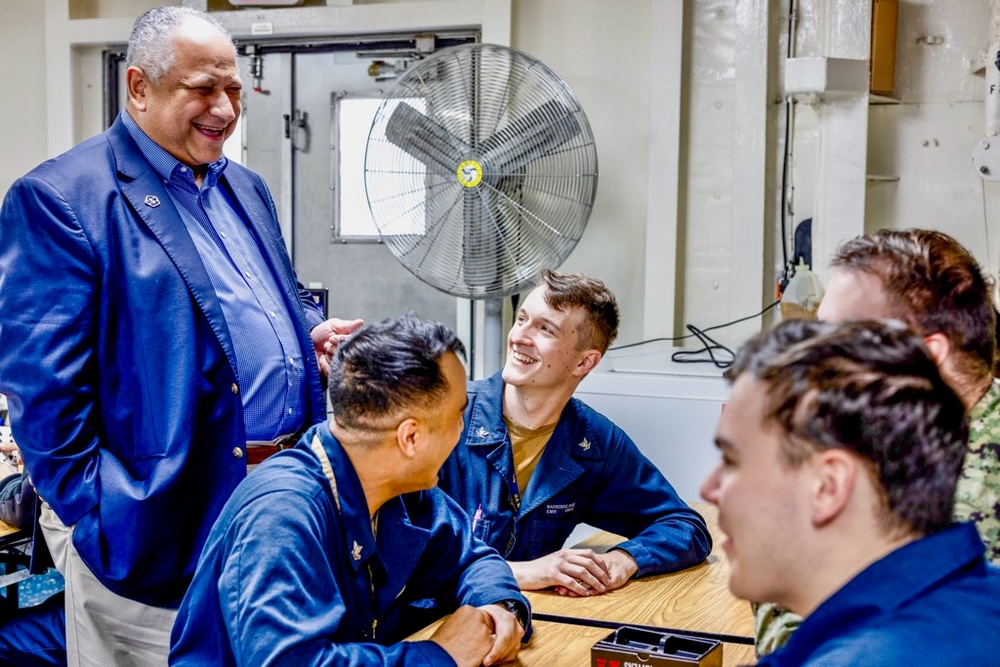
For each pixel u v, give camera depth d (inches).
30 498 89.9
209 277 82.4
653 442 116.1
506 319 161.9
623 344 158.1
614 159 157.5
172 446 78.7
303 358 90.7
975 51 142.4
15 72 180.5
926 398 31.0
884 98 143.8
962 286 49.1
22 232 78.0
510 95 147.9
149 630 80.3
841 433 30.6
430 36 165.2
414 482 60.6
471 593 66.6
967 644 30.4
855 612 31.5
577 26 158.2
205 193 88.1
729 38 150.3
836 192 141.3
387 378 57.4
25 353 76.5
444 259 147.5
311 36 168.9
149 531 77.7
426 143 144.1
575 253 159.6
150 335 79.6
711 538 85.1
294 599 54.2
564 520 84.4
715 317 152.9
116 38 172.9
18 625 91.9
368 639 62.6
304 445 61.1
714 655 56.5
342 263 173.8
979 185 143.1
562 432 83.8
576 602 73.5
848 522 31.4
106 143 82.6
